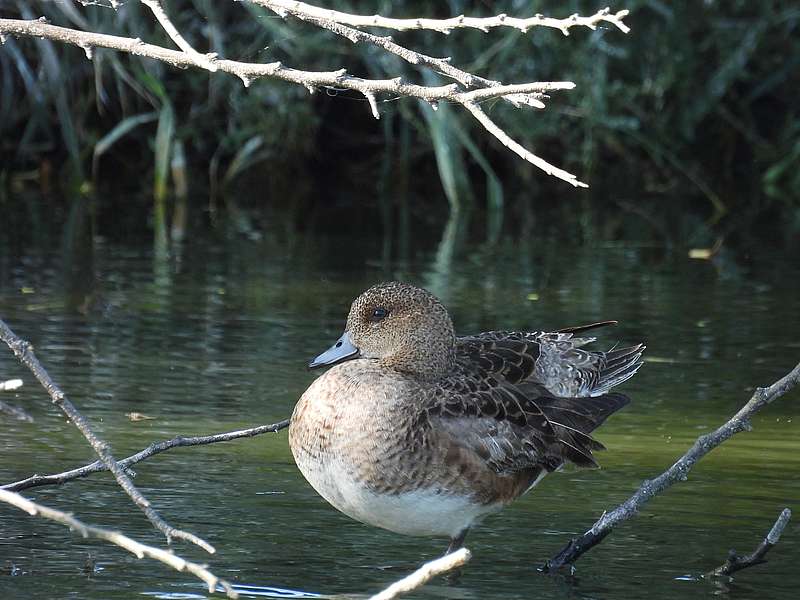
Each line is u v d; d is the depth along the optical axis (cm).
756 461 907
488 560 721
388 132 2286
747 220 2030
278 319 1291
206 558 705
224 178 2277
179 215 1972
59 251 1622
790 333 1267
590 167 2334
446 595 664
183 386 1050
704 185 2331
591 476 871
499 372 779
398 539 755
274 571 689
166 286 1433
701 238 1844
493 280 1497
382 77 2239
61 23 2120
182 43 509
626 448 929
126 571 681
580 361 859
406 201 2206
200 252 1650
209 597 648
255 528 757
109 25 2114
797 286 1498
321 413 712
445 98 495
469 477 716
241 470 866
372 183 2362
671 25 2339
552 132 2286
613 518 714
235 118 2262
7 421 947
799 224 1992
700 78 2427
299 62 2239
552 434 755
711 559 725
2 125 2236
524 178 2377
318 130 2350
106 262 1561
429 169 2372
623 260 1656
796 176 2392
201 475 851
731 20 2405
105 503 788
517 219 2020
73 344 1174
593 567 710
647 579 693
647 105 2400
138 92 2158
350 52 2212
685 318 1323
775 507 813
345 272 1534
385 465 702
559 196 2298
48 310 1302
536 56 2295
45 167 2267
